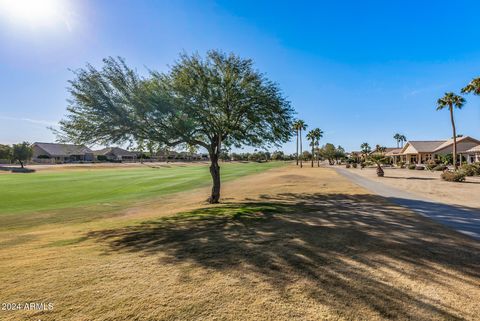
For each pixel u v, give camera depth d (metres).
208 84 14.59
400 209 11.10
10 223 11.57
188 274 4.58
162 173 43.91
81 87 11.38
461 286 4.08
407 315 3.30
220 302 3.63
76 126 11.75
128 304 3.61
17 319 3.29
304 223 8.67
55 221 11.91
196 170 53.38
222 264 5.02
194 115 13.51
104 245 6.89
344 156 107.31
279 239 6.74
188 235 7.57
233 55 15.34
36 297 3.84
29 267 5.11
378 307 3.48
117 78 11.88
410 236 6.92
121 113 11.96
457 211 10.61
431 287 4.04
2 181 30.45
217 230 8.05
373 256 5.39
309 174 37.56
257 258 5.32
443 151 63.75
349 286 4.06
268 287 4.05
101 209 14.77
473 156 56.53
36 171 51.34
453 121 39.56
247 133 16.56
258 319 3.24
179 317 3.30
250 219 9.62
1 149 60.38
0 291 4.05
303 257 5.34
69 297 3.82
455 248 5.91
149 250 6.15
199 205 14.87
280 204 13.20
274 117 15.83
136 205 15.95
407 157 74.81
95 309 3.49
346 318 3.24
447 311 3.40
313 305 3.53
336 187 20.66
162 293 3.90
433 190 18.34
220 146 15.88
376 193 16.73
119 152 114.38
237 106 15.15
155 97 12.28
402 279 4.31
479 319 3.25
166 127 13.11
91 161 95.81
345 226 8.15
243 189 22.38
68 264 5.24
